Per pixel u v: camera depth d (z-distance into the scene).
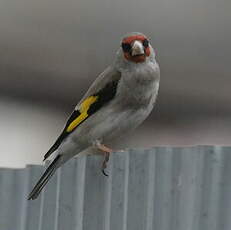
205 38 15.09
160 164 6.52
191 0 15.67
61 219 7.43
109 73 8.84
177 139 14.34
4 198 8.05
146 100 8.78
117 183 6.91
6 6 15.48
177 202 6.39
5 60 14.95
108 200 7.05
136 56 8.63
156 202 6.54
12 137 15.36
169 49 14.74
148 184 6.62
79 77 14.73
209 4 15.64
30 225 7.79
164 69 14.46
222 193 6.12
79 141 8.70
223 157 6.15
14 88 14.96
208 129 14.43
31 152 15.34
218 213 6.12
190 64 14.57
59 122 15.04
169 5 15.62
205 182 6.21
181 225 6.34
